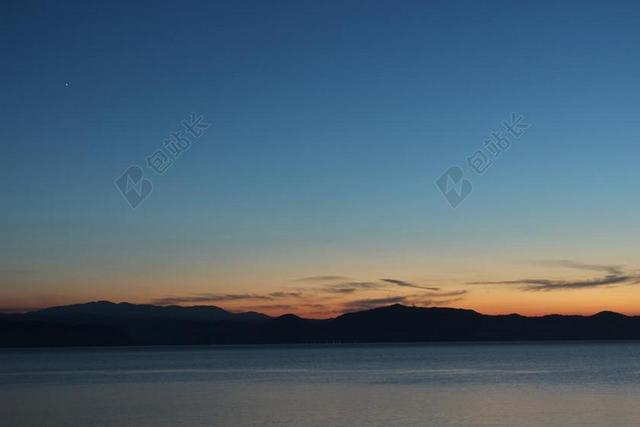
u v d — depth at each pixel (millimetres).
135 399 65562
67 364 155000
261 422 49125
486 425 47031
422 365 141000
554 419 49562
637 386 77562
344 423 48469
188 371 118875
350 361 170375
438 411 54594
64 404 61281
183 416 52438
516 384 81812
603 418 49938
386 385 81562
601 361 156375
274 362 165875
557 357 187500
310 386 80875
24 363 163000
